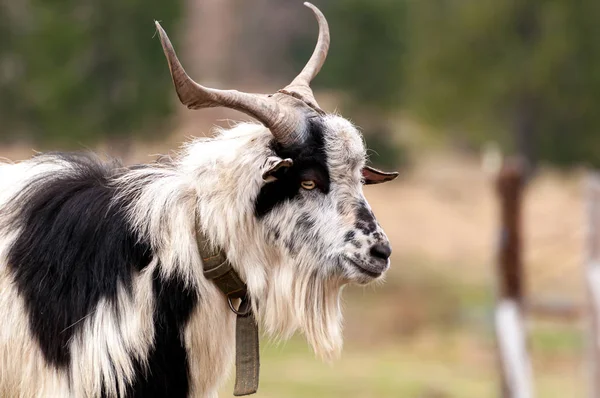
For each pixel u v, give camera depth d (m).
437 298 60.75
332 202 13.34
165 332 12.73
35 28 60.97
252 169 13.07
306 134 13.21
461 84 81.81
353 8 90.00
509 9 78.69
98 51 61.38
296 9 141.88
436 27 84.06
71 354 12.60
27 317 12.72
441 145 107.31
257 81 132.50
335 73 91.38
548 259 63.62
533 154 81.50
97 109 61.16
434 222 80.81
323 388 39.34
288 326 13.77
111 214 13.00
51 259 12.77
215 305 13.13
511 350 26.98
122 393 12.57
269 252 13.44
